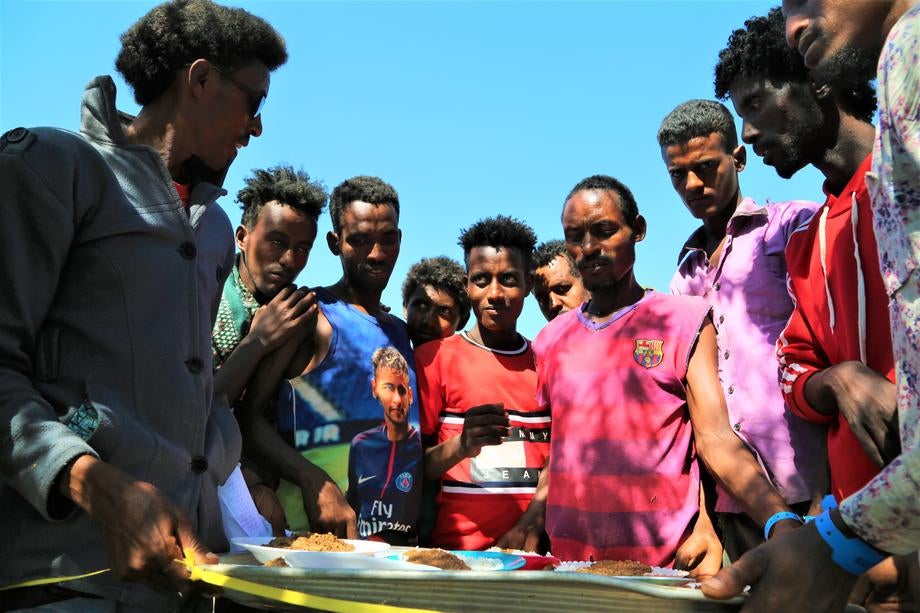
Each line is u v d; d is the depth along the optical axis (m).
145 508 1.61
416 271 4.48
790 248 2.75
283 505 3.28
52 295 1.84
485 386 3.69
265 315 3.33
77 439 1.70
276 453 3.21
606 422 3.20
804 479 3.03
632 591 1.58
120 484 1.63
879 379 2.15
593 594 1.58
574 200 3.38
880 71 1.54
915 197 1.50
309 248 3.82
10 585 1.78
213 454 2.13
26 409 1.71
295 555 1.85
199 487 1.99
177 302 1.98
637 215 3.42
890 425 2.09
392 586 1.56
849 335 2.36
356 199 3.65
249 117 2.15
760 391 3.14
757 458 3.09
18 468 1.68
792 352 2.64
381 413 3.37
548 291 4.85
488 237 3.83
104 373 1.86
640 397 3.17
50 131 1.88
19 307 1.77
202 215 2.14
